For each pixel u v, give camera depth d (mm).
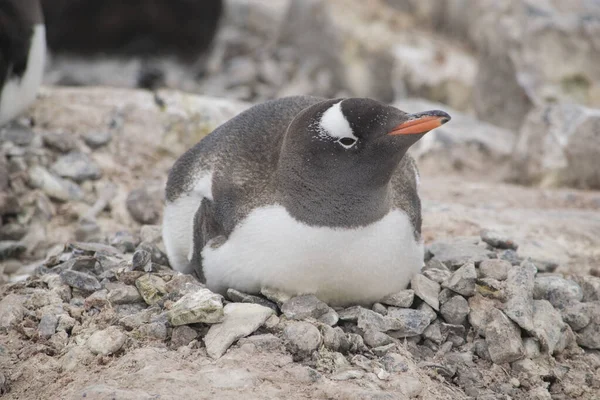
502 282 10547
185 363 9016
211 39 21234
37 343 9711
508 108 19359
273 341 9250
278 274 9547
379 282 9781
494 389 9656
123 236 12203
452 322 10219
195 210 10266
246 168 9836
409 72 21984
